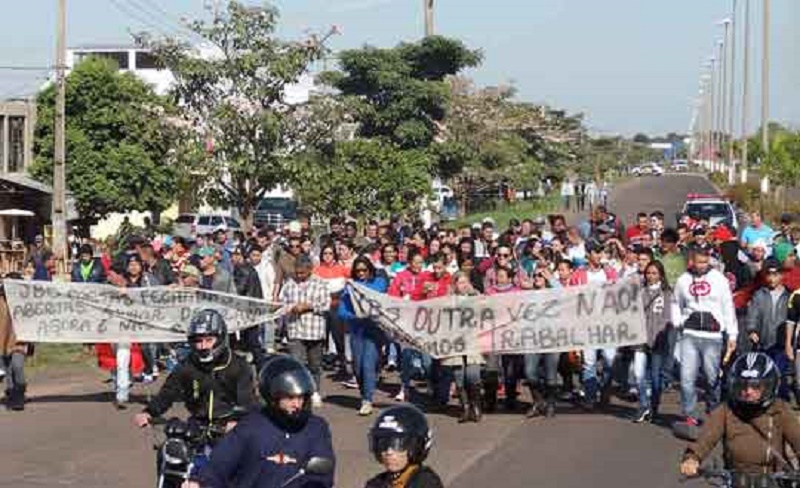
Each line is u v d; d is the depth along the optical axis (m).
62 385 20.30
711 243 22.42
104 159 55.41
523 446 15.20
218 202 33.78
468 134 62.72
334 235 24.75
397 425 6.64
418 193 36.16
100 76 56.22
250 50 33.31
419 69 50.06
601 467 13.83
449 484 12.98
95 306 18.03
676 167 181.38
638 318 16.84
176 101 33.78
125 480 13.07
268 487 7.54
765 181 58.94
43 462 14.00
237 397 9.23
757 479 7.78
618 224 26.97
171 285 19.52
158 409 9.34
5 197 52.22
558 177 82.00
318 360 18.05
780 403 8.14
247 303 18.16
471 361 17.03
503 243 22.05
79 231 56.31
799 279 17.08
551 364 17.22
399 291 18.27
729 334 15.45
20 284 17.86
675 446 15.02
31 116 57.97
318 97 34.19
